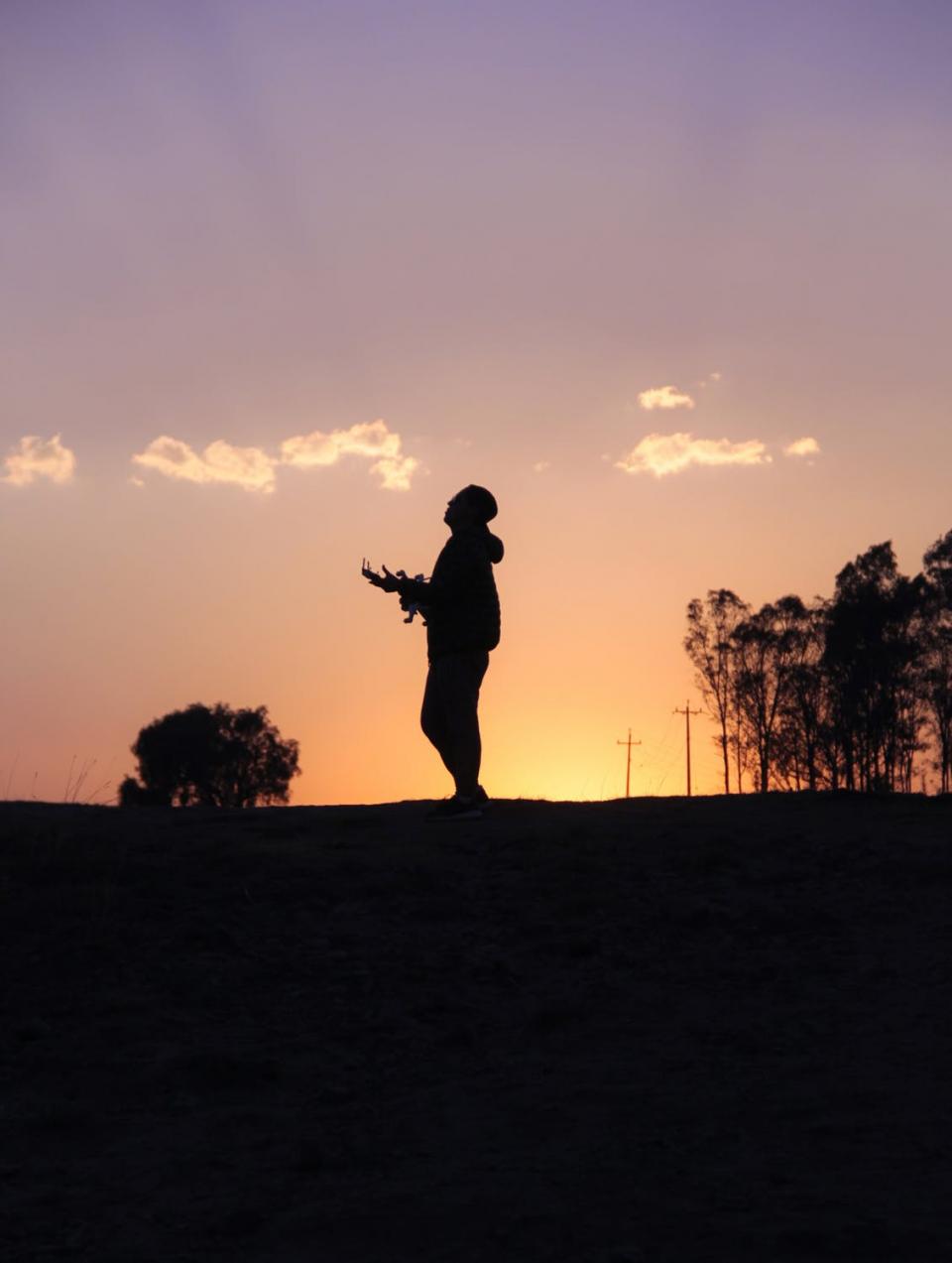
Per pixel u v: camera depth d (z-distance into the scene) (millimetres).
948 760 43406
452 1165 4535
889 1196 4105
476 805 10227
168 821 10406
